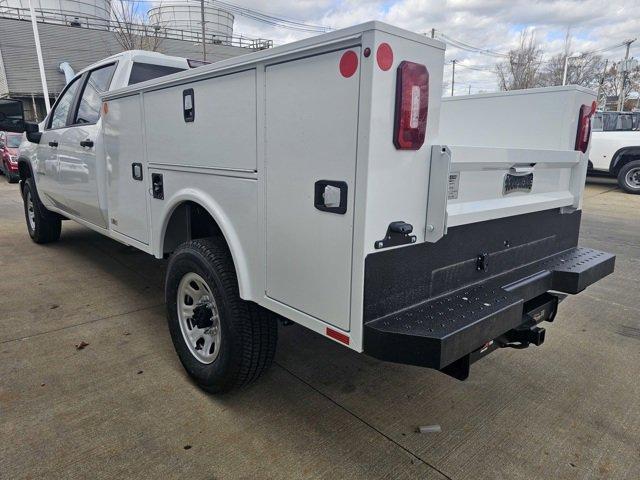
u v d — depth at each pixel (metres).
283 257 2.01
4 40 25.98
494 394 2.78
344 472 2.11
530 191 2.51
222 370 2.48
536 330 2.31
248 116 2.07
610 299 4.42
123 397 2.65
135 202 3.23
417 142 1.70
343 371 3.01
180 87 2.51
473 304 1.98
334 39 1.61
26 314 3.77
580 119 2.84
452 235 2.03
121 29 24.42
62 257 5.41
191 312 2.77
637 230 7.52
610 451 2.29
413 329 1.71
